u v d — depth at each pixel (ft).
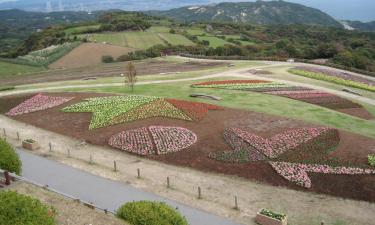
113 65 325.42
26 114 159.74
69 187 91.66
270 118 146.10
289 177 95.76
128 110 155.84
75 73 282.56
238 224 75.61
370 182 93.30
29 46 486.38
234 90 197.88
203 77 238.07
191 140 122.52
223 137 125.08
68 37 465.47
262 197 87.71
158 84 216.74
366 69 312.50
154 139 123.24
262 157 108.06
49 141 127.13
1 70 305.53
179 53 388.57
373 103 175.63
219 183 94.94
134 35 488.02
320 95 185.98
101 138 128.16
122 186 92.53
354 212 81.05
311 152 110.93
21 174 94.99
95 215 63.26
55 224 56.29
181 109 156.35
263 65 292.20
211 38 492.95
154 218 57.98
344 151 112.06
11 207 52.80
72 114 156.25
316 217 79.00
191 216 78.48
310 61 310.04
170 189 91.40
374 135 129.59
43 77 265.13
